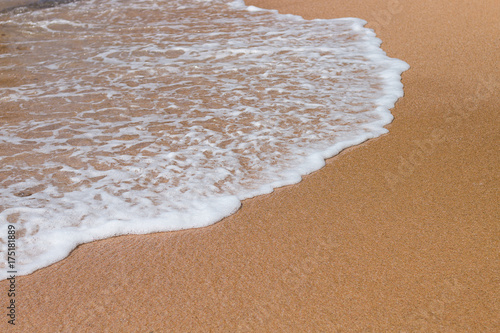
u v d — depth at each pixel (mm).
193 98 4805
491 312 2252
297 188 3312
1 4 8648
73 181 3385
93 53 6148
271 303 2324
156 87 5094
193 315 2256
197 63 5754
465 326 2180
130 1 8836
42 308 2307
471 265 2557
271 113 4453
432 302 2318
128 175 3467
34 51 6258
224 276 2508
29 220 2939
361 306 2301
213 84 5156
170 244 2781
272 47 6254
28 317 2248
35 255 2680
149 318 2242
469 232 2816
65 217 2980
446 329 2164
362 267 2555
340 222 2930
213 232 2879
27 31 7121
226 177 3447
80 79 5320
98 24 7426
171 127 4199
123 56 6027
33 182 3359
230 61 5828
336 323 2207
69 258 2672
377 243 2736
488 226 2863
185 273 2535
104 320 2234
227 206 3104
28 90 5008
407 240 2756
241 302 2332
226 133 4090
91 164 3605
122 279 2500
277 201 3170
